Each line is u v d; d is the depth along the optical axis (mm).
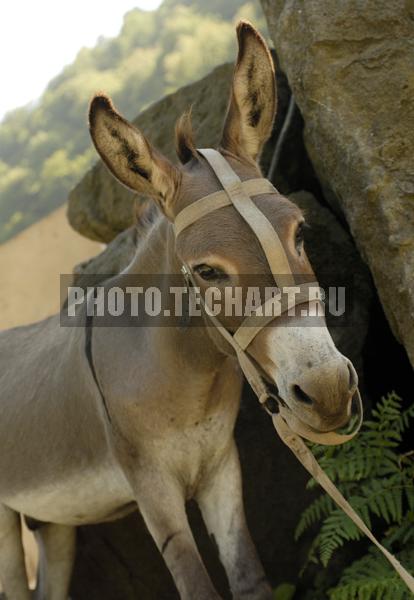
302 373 2303
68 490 3469
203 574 2945
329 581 3648
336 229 3982
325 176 3863
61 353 3541
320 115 3408
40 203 22906
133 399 3035
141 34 25797
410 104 3234
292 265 2408
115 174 2602
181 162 2766
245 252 2404
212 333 2744
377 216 3186
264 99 2719
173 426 3033
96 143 2561
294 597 3771
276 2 3924
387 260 3170
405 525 3238
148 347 3020
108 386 3123
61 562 4016
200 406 3023
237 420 3838
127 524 4055
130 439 3074
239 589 3051
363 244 3281
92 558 4141
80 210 5367
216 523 3166
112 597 4117
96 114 2535
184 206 2570
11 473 3691
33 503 3648
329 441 2508
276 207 2479
